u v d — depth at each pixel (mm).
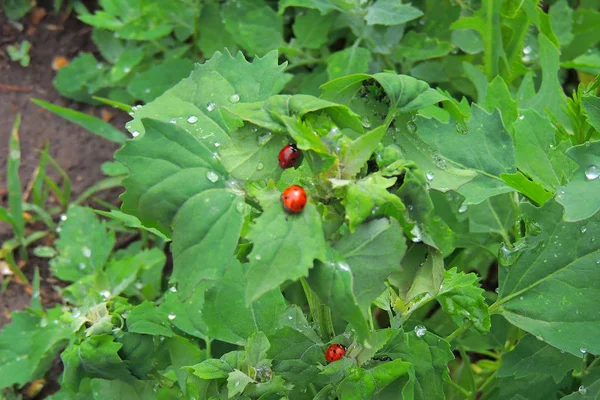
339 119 366
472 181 441
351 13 576
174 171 365
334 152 354
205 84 418
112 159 647
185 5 632
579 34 612
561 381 448
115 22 647
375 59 604
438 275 369
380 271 349
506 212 491
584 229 416
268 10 606
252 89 416
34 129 653
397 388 409
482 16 553
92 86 657
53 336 519
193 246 360
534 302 426
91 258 550
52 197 628
